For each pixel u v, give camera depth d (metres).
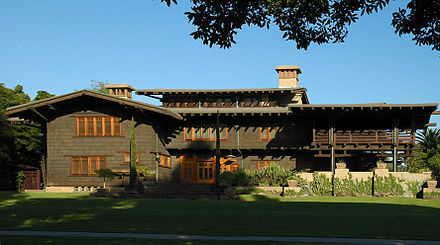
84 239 14.48
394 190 30.09
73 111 36.47
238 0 12.98
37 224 17.86
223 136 39.28
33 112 36.25
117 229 16.58
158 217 19.56
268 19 13.66
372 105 33.03
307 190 31.61
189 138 39.47
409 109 33.31
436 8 12.74
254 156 39.12
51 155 36.38
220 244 13.49
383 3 13.09
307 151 38.38
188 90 41.12
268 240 14.20
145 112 34.84
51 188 35.84
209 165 39.62
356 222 17.97
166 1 11.62
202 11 12.91
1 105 46.41
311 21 13.73
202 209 22.69
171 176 39.69
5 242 13.92
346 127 37.59
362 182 30.75
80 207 23.45
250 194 31.80
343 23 13.76
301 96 42.00
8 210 22.05
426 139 70.88
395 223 17.70
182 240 14.23
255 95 41.41
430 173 29.77
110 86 47.28
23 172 36.59
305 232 15.73
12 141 41.19
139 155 35.22
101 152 35.84
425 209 22.75
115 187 33.81
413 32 13.42
